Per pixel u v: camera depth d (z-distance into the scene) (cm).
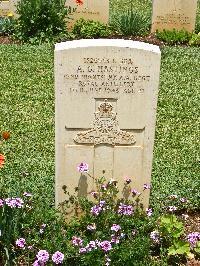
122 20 563
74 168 288
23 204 274
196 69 486
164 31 555
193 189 321
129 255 263
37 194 309
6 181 321
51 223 279
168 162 350
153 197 314
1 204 262
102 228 278
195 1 557
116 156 287
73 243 264
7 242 267
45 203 299
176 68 486
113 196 289
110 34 559
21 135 373
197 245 282
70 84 271
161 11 561
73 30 555
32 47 518
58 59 266
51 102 421
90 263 260
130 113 278
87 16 564
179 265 279
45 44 527
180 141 374
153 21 565
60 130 280
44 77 462
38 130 380
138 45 269
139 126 281
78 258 264
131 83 272
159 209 303
